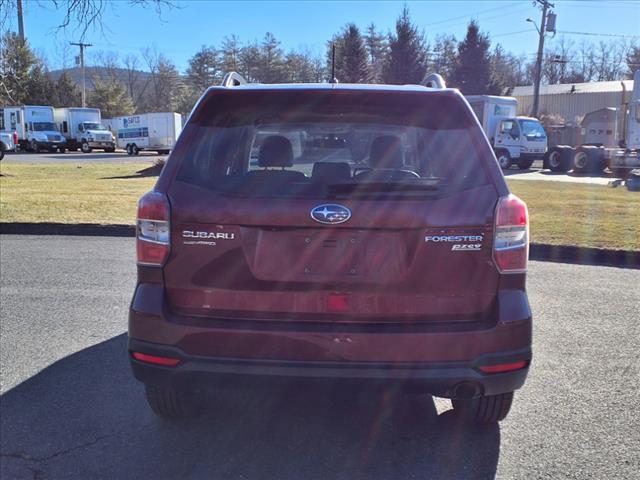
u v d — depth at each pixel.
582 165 23.70
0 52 21.61
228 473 2.93
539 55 38.94
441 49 68.88
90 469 2.95
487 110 26.80
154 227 2.78
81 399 3.72
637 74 20.52
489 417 3.30
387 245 2.70
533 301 6.06
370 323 2.73
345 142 3.30
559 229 9.60
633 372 4.21
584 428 3.40
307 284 2.72
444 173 2.84
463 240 2.70
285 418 3.50
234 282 2.74
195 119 2.96
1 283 6.54
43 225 9.84
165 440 3.24
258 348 2.72
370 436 3.30
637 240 8.70
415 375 2.68
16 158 35.59
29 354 4.45
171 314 2.79
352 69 60.25
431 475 2.93
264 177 2.81
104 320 5.27
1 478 2.86
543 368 4.27
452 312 2.75
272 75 76.50
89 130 45.28
